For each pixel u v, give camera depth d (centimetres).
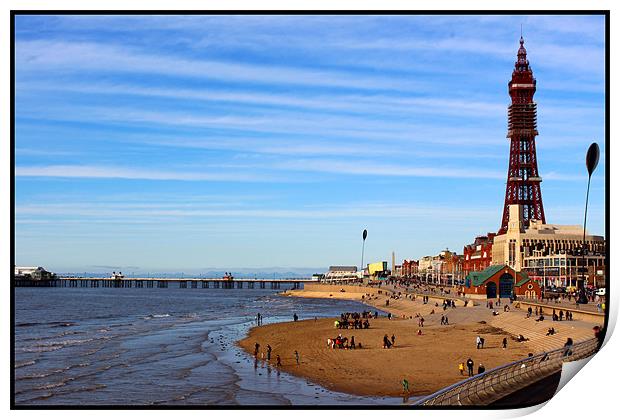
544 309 11388
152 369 8012
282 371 7662
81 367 8212
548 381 3997
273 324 14100
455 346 8756
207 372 7731
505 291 16312
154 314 18912
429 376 6869
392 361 7838
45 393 6512
